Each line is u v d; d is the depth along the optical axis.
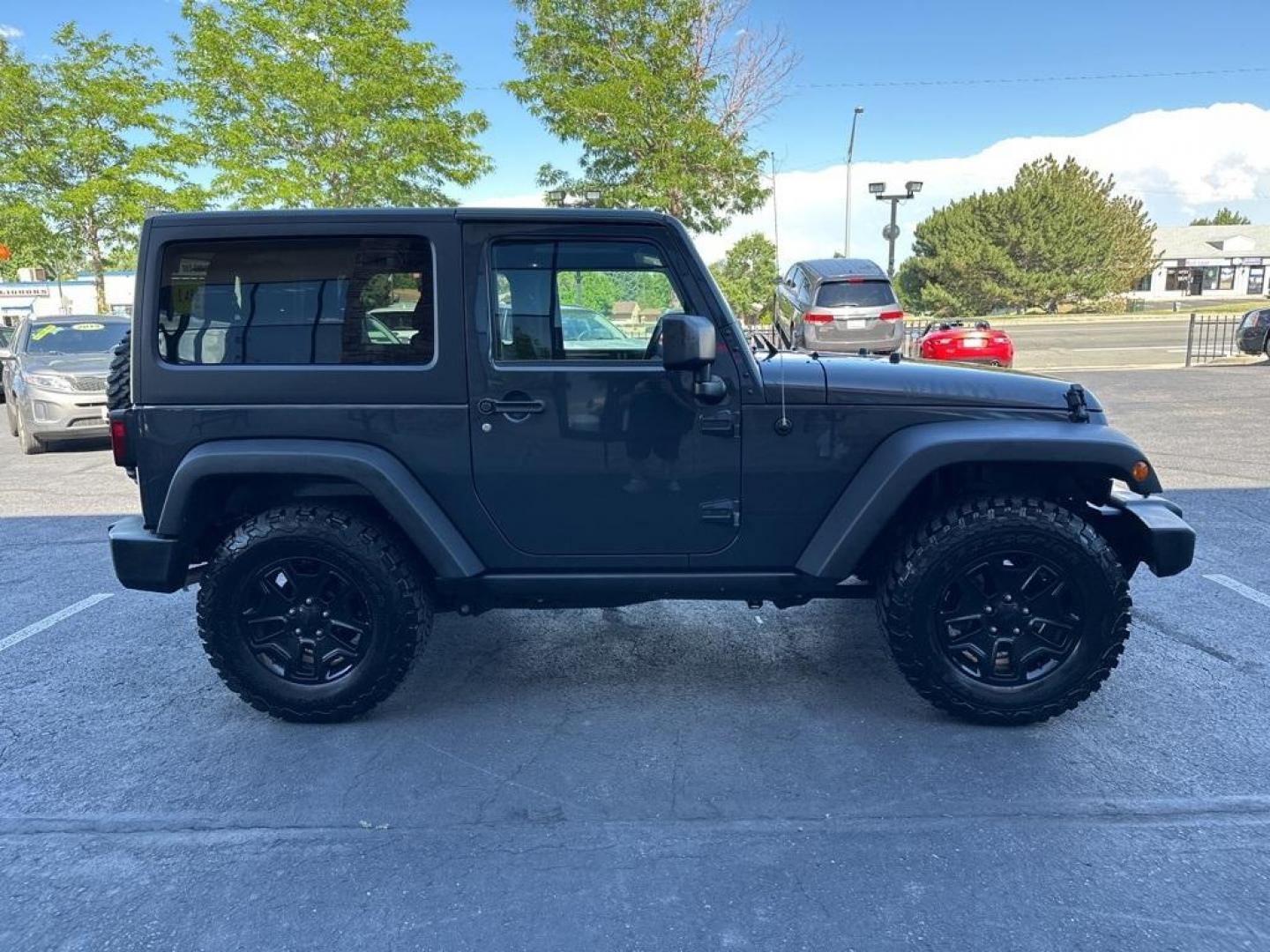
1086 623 3.23
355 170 16.14
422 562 3.52
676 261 3.22
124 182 17.36
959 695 3.30
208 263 3.21
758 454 3.28
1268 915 2.33
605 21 16.42
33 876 2.56
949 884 2.47
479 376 3.23
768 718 3.48
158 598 5.02
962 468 3.49
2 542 6.15
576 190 16.72
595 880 2.51
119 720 3.53
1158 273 67.81
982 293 51.62
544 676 3.92
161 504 3.31
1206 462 7.99
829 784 3.00
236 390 3.24
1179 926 2.29
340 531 3.27
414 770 3.13
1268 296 61.56
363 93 16.11
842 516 3.26
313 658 3.42
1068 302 51.75
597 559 3.38
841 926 2.31
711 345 2.95
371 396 3.24
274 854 2.65
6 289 26.89
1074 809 2.82
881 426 3.27
